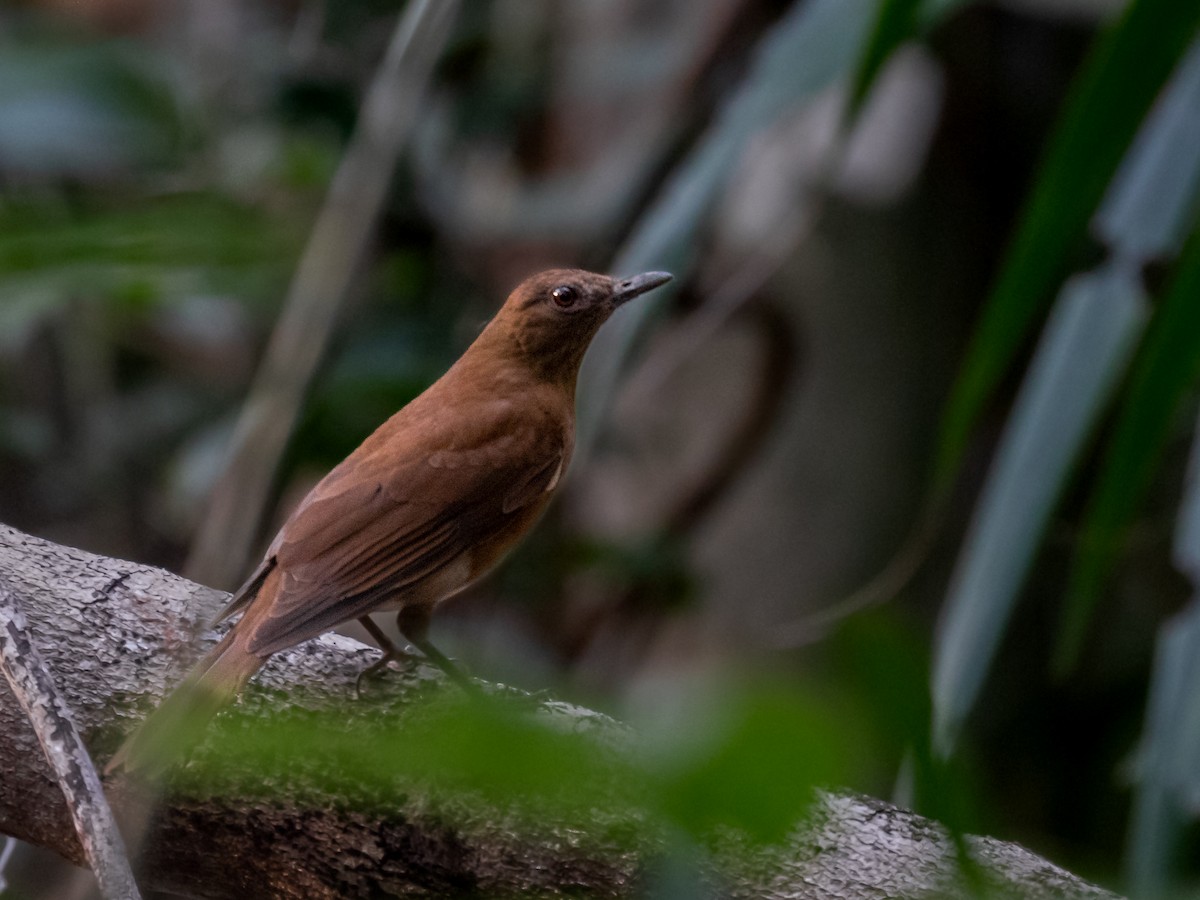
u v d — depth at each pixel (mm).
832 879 5785
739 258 13766
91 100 12773
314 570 7652
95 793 4797
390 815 5766
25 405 14148
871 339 13922
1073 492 12750
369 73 13703
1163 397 6410
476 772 2078
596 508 14469
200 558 8938
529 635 13062
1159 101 7547
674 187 8969
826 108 13836
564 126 14664
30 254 10789
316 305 9250
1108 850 12766
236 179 12602
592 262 12812
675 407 14102
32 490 14008
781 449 14188
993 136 13672
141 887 6258
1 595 5273
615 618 13125
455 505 8359
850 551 13906
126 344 14352
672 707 2094
